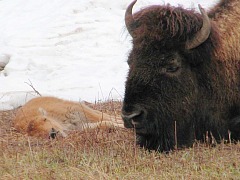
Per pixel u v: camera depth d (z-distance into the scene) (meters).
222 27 33.78
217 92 33.03
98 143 34.12
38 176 28.73
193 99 32.19
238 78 33.62
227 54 33.12
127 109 30.78
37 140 36.78
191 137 32.81
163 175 28.12
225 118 33.78
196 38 31.31
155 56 31.17
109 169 29.56
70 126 41.81
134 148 32.38
